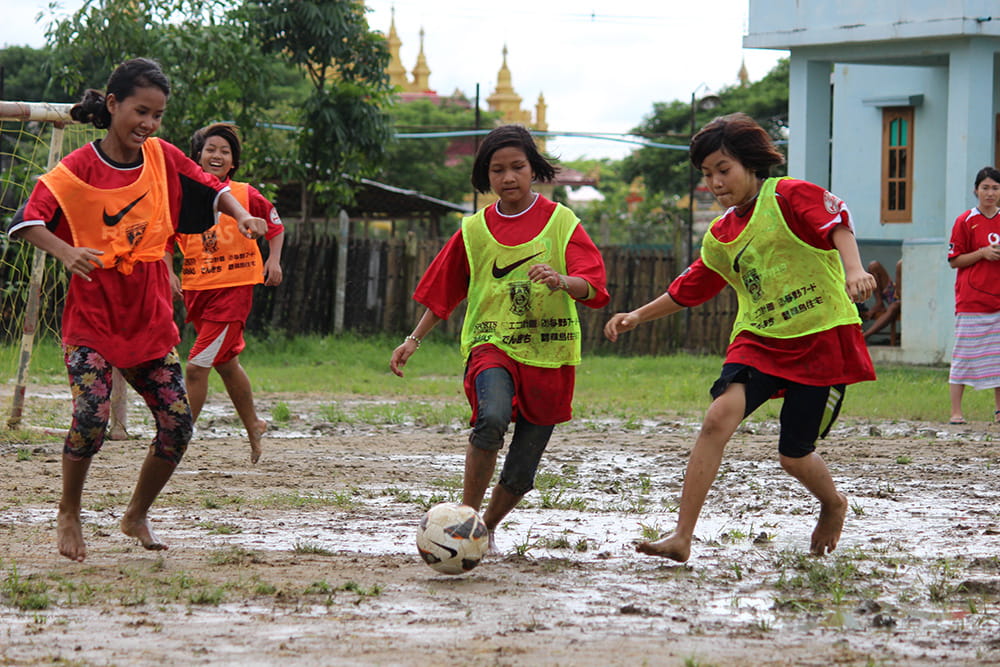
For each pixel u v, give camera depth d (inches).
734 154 548.1
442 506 517.7
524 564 545.6
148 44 2068.2
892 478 840.9
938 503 734.5
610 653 397.1
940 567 544.4
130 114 524.1
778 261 543.8
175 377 549.6
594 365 1985.7
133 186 529.7
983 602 476.1
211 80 2119.8
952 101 1936.5
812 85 2054.6
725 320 2257.6
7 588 483.8
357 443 1020.5
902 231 2282.2
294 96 4515.3
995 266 1171.9
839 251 522.0
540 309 557.0
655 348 2278.5
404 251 2319.1
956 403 1201.4
